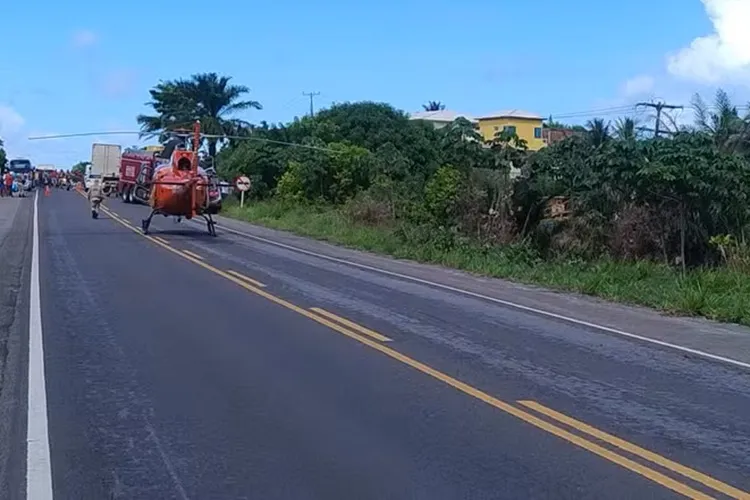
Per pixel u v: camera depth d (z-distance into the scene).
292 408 8.80
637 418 8.70
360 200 40.91
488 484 6.66
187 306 15.62
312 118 70.56
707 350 12.71
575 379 10.45
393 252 28.92
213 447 7.53
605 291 19.22
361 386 9.78
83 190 83.44
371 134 66.81
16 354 11.41
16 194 69.31
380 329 13.59
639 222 25.70
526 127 97.81
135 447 7.53
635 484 6.71
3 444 7.63
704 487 6.68
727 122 28.31
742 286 18.19
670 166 24.41
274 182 57.34
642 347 12.82
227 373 10.34
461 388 9.75
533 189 30.81
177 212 33.56
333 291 18.27
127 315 14.55
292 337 12.73
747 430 8.34
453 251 27.11
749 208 24.80
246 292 17.61
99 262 22.95
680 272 21.33
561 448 7.60
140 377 10.11
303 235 36.50
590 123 35.25
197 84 75.56
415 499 6.33
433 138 69.50
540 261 24.70
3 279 19.34
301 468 7.00
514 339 13.14
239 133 73.38
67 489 6.53
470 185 33.75
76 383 9.83
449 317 15.16
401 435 7.92
